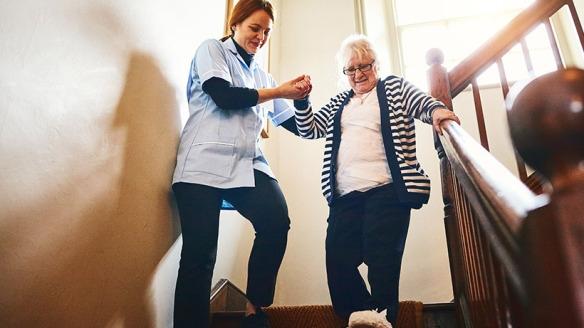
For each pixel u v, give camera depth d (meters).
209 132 1.32
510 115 0.38
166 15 1.57
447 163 1.60
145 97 1.35
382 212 1.27
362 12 3.42
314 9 3.52
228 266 2.06
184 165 1.28
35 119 0.88
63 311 0.92
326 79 3.19
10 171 0.80
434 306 1.55
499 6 3.48
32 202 0.85
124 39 1.26
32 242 0.84
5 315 0.77
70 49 1.00
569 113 0.35
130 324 1.18
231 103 1.28
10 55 0.83
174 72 1.59
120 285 1.14
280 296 2.61
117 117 1.19
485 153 0.74
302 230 2.76
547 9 1.61
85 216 1.01
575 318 0.30
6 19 0.83
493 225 0.46
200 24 1.92
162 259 1.39
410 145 1.38
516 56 3.11
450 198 1.57
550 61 3.03
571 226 0.31
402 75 3.28
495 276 0.75
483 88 2.96
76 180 0.99
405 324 1.51
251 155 1.36
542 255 0.32
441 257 2.55
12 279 0.79
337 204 1.40
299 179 2.92
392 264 1.22
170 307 1.44
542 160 0.36
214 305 1.70
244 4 1.48
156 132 1.40
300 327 1.60
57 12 0.97
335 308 1.36
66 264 0.94
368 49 1.53
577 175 0.33
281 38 3.42
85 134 1.04
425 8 3.59
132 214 1.22
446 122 1.19
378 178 1.32
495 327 0.82
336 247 1.35
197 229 1.19
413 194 1.26
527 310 0.33
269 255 1.28
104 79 1.14
